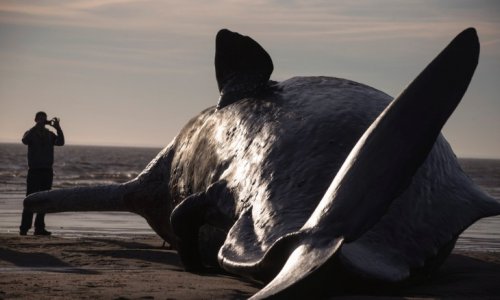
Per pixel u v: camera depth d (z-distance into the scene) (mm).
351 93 21359
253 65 23625
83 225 42344
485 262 25156
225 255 18531
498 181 140375
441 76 16391
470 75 16203
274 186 19516
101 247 29391
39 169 36469
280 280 15086
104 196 28719
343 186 16531
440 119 16281
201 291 18625
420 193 19203
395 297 17172
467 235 40562
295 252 15891
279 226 18375
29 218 35875
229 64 24141
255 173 20281
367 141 16781
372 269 16797
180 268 24094
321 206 16625
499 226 46500
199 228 22656
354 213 16125
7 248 28125
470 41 16281
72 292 18188
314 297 15289
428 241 18531
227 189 21031
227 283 20234
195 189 23656
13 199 62531
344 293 16906
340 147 19594
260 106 22234
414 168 16328
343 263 16266
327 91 21578
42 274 21594
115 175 139500
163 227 27328
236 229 19234
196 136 24656
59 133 36938
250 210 19641
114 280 20203
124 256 26453
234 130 22375
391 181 16297
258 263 17047
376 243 17875
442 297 17781
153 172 27000
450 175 20500
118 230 39719
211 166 22656
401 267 17578
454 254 27109
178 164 25438
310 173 19266
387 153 16484
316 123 20344
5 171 142875
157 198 26703
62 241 31125
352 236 15883
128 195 27844
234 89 23766
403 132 16516
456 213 19406
